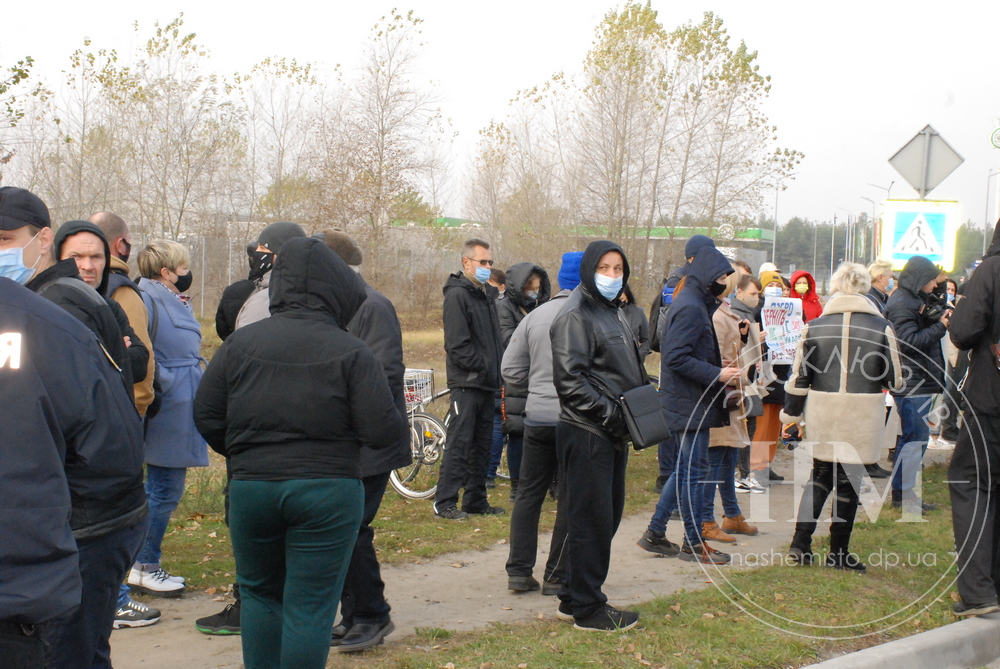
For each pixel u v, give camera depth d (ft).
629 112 83.51
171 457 15.67
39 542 7.10
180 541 20.02
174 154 84.69
